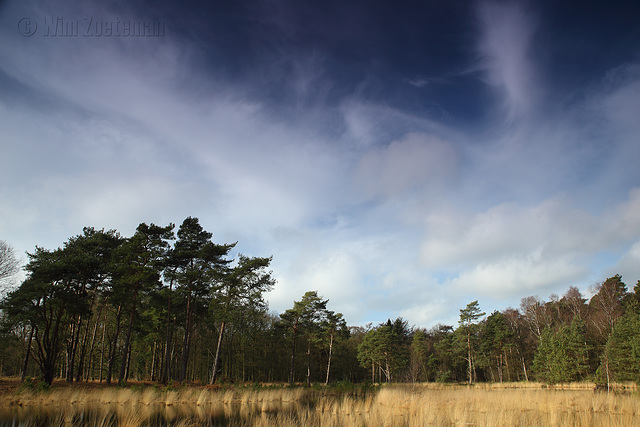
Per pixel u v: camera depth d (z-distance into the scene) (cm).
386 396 2177
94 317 3738
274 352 5491
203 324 3950
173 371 4575
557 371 3722
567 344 3819
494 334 5597
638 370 2639
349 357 6662
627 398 1745
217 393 2511
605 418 1262
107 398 2098
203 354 4750
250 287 3133
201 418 1642
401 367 5594
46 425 1335
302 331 4450
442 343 6103
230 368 4981
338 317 4806
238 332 4888
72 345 3002
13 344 2900
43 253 2670
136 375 4978
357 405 1822
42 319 2439
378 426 1351
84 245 2877
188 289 3084
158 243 2906
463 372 6681
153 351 4197
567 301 6309
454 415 1425
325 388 3384
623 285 5328
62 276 2456
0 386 2248
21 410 1702
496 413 1399
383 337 5309
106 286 2919
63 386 2453
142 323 3150
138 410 1786
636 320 2908
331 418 1440
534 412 1548
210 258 3161
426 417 1386
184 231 3209
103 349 3678
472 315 5484
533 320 6059
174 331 3966
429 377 5909
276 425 1355
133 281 2692
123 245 2767
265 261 3127
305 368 5850
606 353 2992
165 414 1752
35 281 2398
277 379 5747
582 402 1697
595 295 5397
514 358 6059
